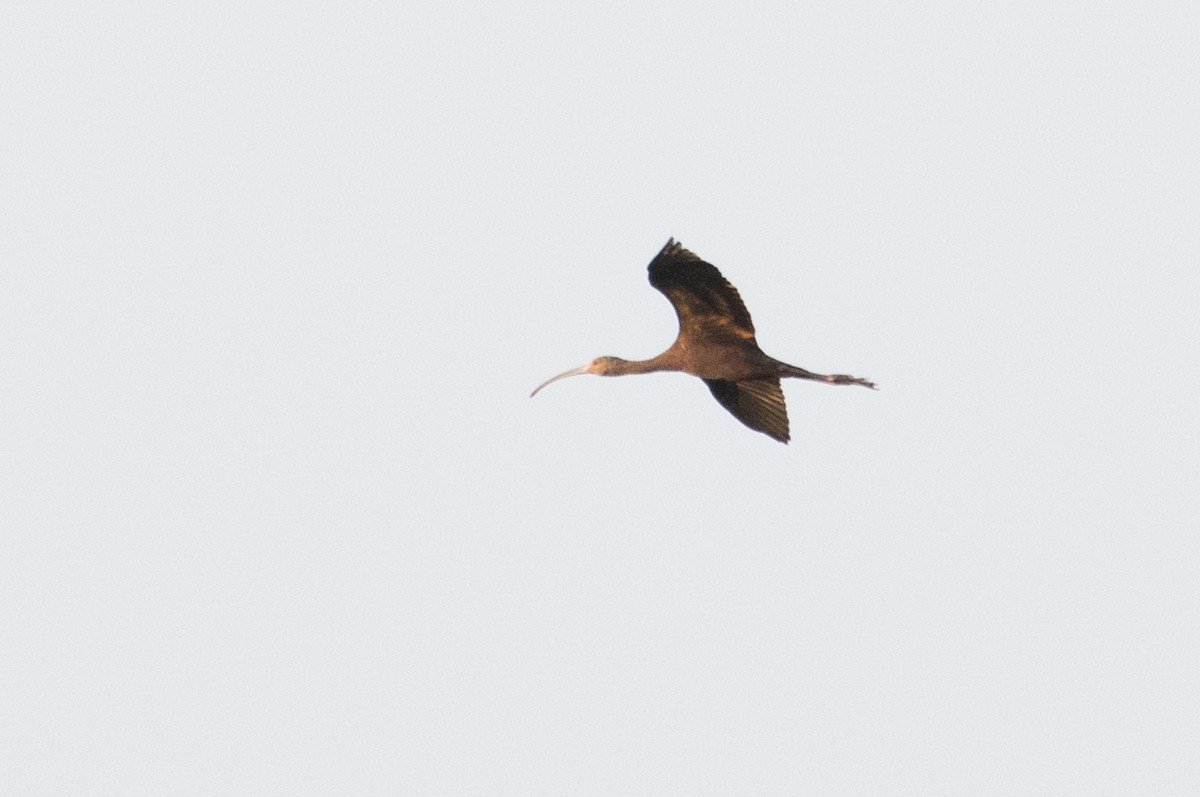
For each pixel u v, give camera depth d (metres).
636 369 31.98
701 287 30.52
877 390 30.22
